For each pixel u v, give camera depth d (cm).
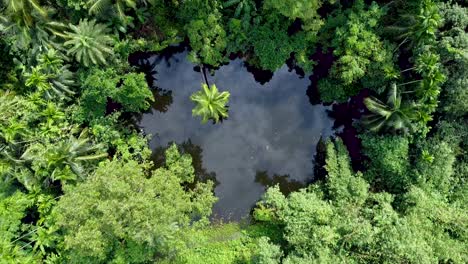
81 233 1998
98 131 2545
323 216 2333
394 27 2308
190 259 2603
